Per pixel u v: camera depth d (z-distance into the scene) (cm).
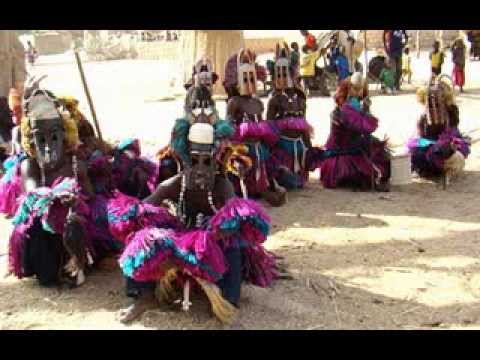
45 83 2534
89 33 4350
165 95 2002
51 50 5141
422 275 616
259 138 850
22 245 590
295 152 909
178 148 534
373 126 902
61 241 593
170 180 543
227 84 869
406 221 780
